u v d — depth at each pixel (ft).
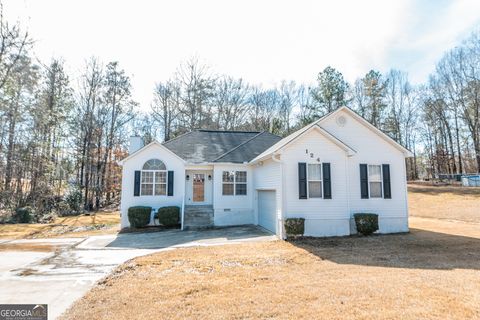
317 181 41.96
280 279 21.18
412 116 132.98
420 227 49.37
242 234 45.24
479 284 18.75
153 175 55.62
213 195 56.18
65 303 17.72
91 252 33.63
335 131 46.06
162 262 27.25
